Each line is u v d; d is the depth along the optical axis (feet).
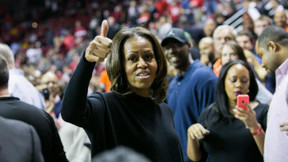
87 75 6.99
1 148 6.15
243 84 11.07
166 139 8.11
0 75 8.54
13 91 12.60
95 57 6.84
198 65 14.21
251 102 11.37
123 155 3.92
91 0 68.64
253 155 10.48
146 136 7.79
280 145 8.98
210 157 11.05
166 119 8.50
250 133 10.54
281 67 9.45
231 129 10.77
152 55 8.08
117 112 7.79
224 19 31.68
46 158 8.40
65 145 10.74
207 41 18.98
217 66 16.28
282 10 21.86
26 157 6.28
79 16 67.00
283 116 8.97
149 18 45.32
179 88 14.14
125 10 54.75
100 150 7.52
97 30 52.49
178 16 41.52
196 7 39.06
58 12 70.69
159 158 7.81
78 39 54.29
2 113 8.18
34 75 20.13
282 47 9.70
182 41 13.98
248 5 30.71
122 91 8.09
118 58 7.93
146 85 7.91
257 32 20.48
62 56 51.57
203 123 11.34
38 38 65.87
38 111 8.54
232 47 14.51
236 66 11.21
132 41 7.95
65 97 7.00
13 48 63.62
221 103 11.10
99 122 7.54
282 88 9.09
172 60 14.15
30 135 6.49
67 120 7.09
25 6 76.69
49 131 8.51
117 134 7.67
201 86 13.52
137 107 8.05
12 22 73.10
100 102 7.70
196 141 11.10
